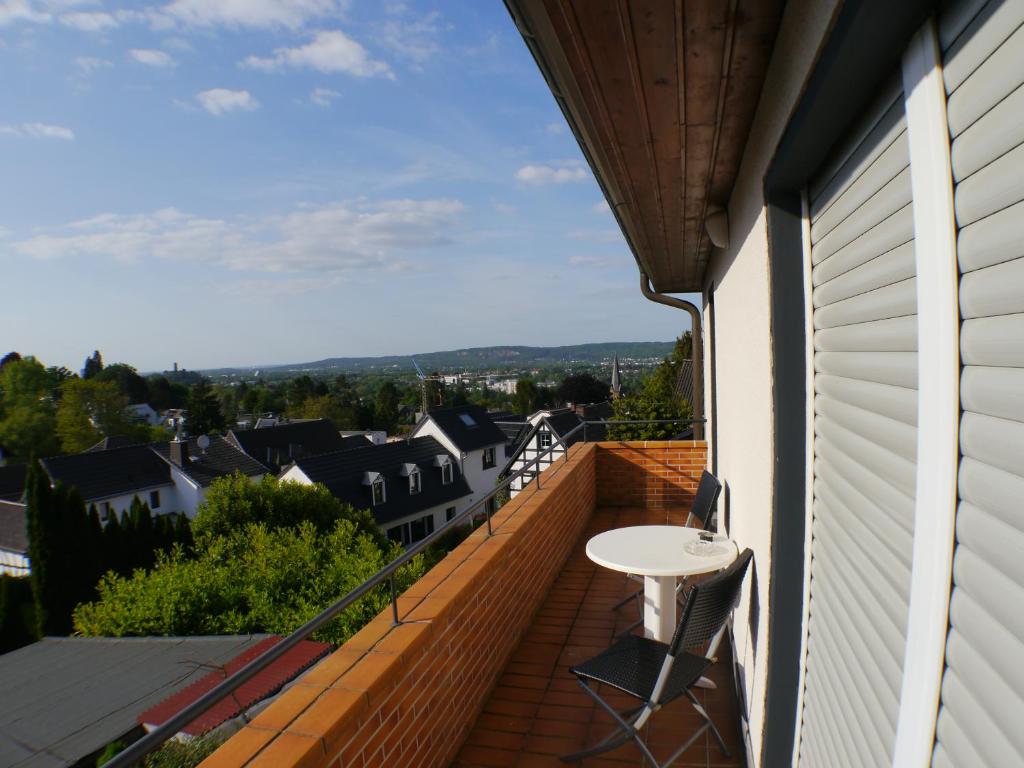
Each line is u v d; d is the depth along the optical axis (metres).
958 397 0.87
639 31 1.51
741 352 2.97
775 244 1.89
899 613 1.12
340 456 34.47
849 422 1.46
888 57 1.06
